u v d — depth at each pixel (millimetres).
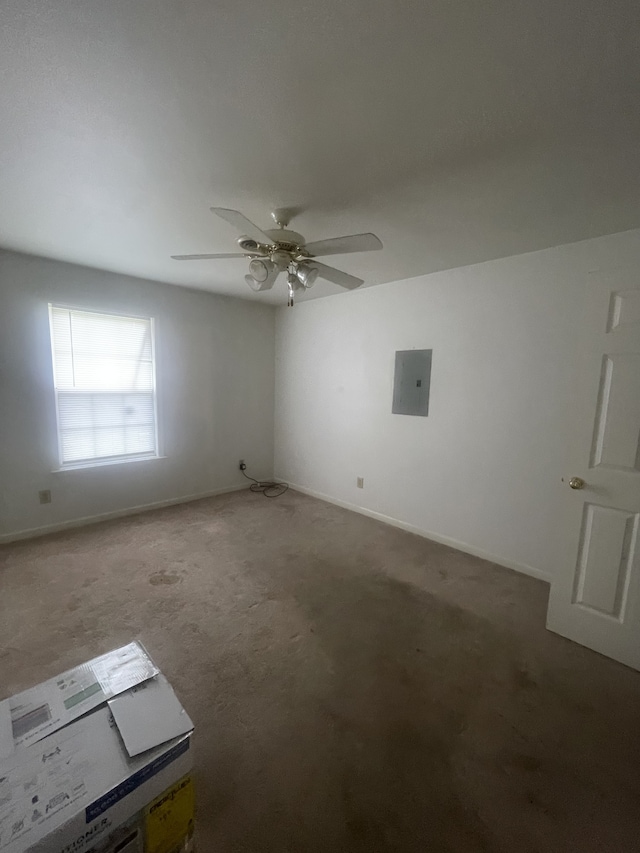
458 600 2404
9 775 884
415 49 1055
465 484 3072
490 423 2895
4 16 972
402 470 3518
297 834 1143
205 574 2639
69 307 3191
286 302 4449
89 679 1153
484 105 1260
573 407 2008
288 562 2846
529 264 2617
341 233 2320
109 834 888
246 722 1510
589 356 1943
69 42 1046
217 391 4293
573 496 2021
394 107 1278
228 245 2643
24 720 1014
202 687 1674
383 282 3492
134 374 3672
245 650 1910
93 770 908
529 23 970
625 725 1541
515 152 1513
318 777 1309
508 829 1171
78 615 2158
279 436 4863
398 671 1796
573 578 2035
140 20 983
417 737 1466
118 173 1722
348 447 4008
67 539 3135
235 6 942
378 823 1178
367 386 3764
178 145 1514
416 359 3326
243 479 4676
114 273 3369
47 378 3123
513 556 2824
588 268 2373
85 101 1271
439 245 2516
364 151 1529
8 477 3016
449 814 1207
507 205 1948
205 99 1258
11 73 1142
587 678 1789
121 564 2746
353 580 2613
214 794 1243
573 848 1127
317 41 1035
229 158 1591
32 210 2111
